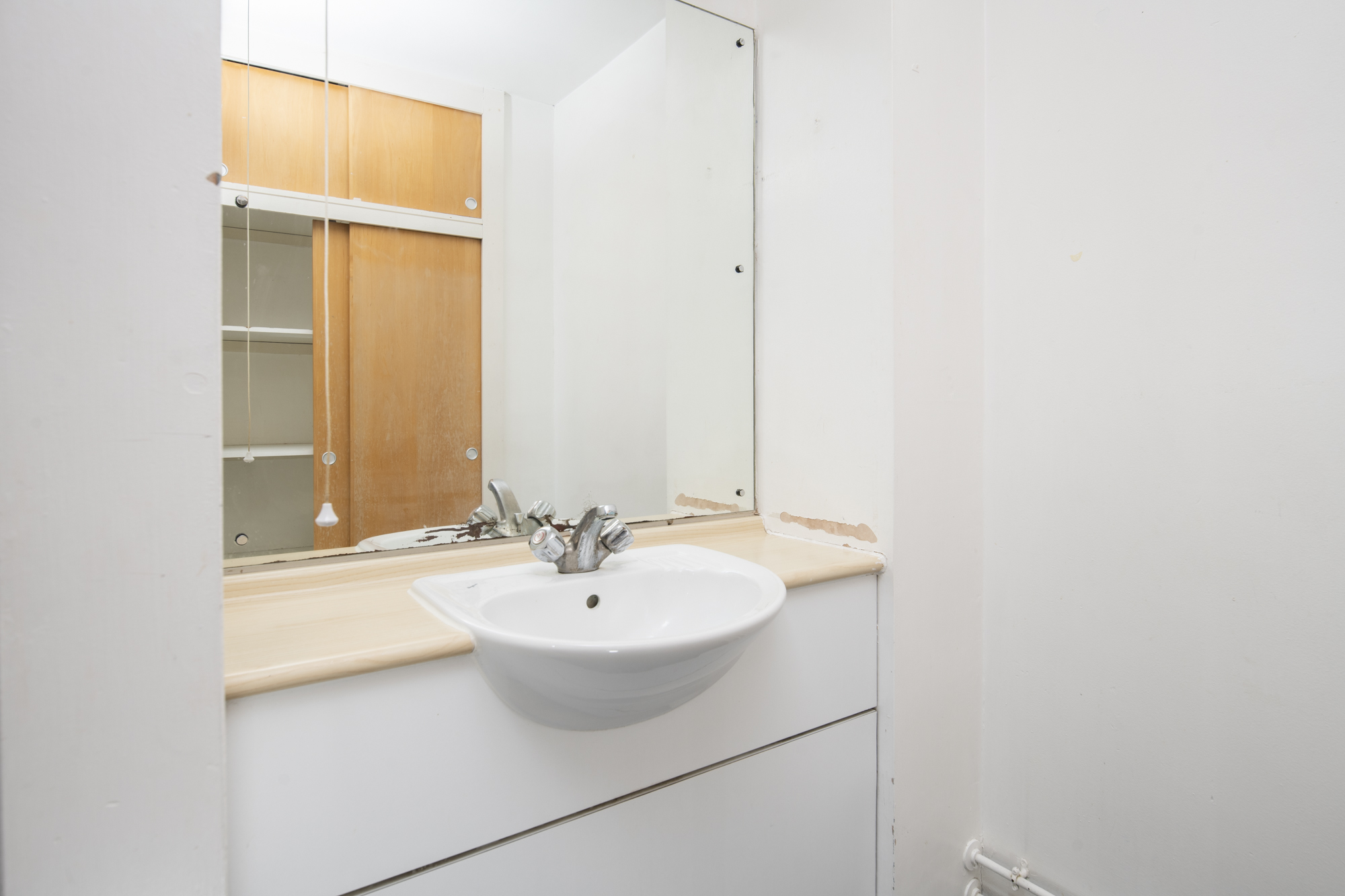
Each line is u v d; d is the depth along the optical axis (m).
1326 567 0.90
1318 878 0.92
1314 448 0.91
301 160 1.05
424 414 1.17
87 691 0.54
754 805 1.10
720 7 1.45
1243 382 0.98
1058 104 1.20
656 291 1.39
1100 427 1.15
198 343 0.57
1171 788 1.07
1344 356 0.88
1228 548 1.00
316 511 1.08
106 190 0.53
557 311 1.29
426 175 1.16
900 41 1.18
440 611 0.88
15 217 0.50
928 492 1.25
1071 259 1.18
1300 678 0.93
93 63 0.52
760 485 1.52
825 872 1.19
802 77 1.37
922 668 1.25
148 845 0.57
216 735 0.59
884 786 1.24
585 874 0.92
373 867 0.76
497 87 1.22
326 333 1.08
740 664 1.06
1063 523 1.21
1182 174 1.03
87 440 0.53
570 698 0.78
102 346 0.54
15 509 0.51
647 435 1.40
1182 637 1.05
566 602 1.00
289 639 0.78
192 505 0.58
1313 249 0.90
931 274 1.24
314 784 0.72
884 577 1.22
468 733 0.82
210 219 0.57
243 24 1.00
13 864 0.51
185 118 0.56
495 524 1.24
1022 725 1.29
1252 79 0.95
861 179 1.24
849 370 1.28
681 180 1.41
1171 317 1.05
